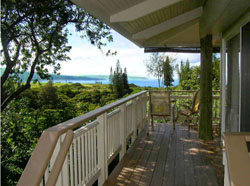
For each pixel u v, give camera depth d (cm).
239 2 270
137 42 596
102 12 317
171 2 330
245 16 308
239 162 97
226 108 455
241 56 336
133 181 296
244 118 343
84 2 262
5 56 784
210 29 434
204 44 491
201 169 336
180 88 1233
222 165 351
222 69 464
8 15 779
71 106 942
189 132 565
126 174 318
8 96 805
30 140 670
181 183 291
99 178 291
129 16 340
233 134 104
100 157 290
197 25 650
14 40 822
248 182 93
